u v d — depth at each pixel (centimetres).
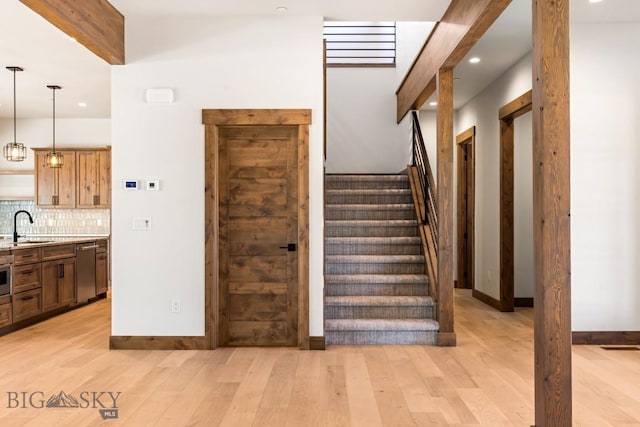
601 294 449
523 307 629
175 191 436
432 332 448
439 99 456
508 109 574
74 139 791
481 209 675
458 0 386
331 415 288
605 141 447
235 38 436
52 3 320
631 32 448
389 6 415
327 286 492
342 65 792
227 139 447
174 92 436
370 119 791
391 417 285
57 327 527
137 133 435
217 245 439
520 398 315
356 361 395
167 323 434
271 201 447
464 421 279
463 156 778
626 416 288
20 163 792
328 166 789
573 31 447
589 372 371
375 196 638
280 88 436
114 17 416
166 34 436
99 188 761
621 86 448
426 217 554
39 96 654
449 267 445
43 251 559
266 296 446
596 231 448
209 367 380
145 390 329
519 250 630
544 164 250
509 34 458
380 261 515
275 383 343
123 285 435
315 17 437
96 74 555
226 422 278
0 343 458
